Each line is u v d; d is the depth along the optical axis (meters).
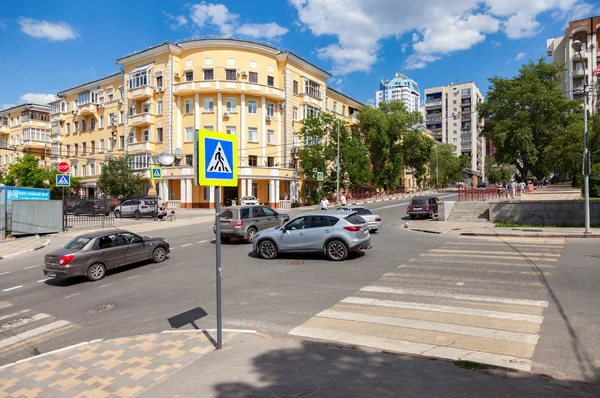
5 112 66.81
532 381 4.18
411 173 69.81
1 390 4.61
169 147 41.81
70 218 29.06
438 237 17.12
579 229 17.56
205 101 41.50
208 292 9.02
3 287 11.01
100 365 5.16
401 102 59.25
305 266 11.27
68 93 55.50
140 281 10.70
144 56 44.16
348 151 44.69
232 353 5.23
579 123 38.03
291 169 43.91
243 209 16.75
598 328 5.71
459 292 7.89
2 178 50.69
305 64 46.81
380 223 19.39
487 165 100.25
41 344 6.67
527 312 6.52
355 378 4.37
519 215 20.55
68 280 11.49
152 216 31.67
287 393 4.09
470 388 4.06
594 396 3.86
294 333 6.09
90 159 49.44
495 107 46.62
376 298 7.77
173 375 4.68
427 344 5.39
